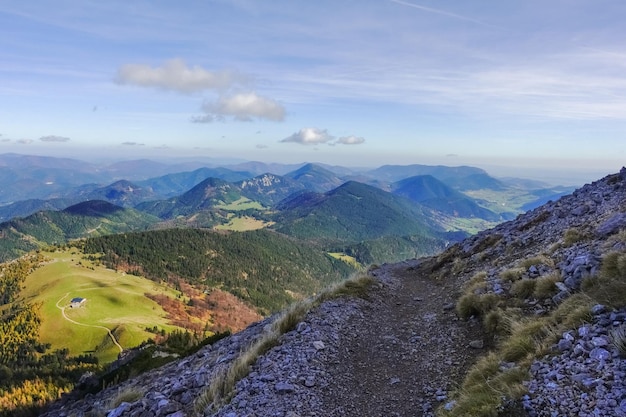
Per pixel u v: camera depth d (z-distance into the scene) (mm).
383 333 13961
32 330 168125
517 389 6953
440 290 20406
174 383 12797
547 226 21297
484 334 11844
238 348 14820
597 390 6078
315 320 14461
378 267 33438
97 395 19312
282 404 8633
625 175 23188
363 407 8664
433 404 8469
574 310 8844
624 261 9398
